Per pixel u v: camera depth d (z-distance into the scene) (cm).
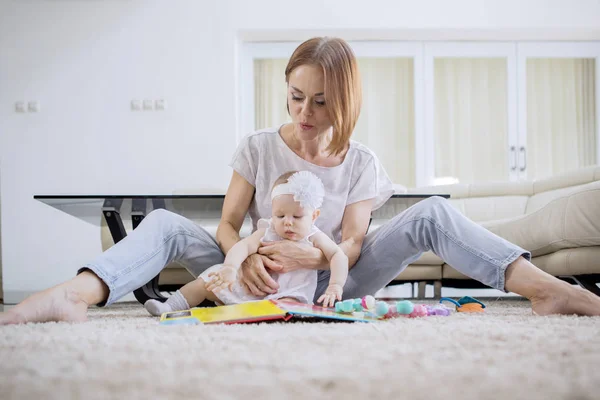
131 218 253
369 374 68
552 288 143
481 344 90
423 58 553
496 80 556
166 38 530
